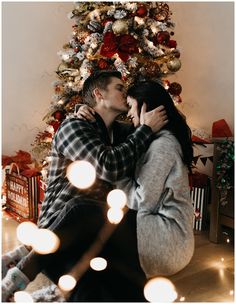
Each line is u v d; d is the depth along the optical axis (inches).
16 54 102.6
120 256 46.4
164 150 48.3
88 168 29.3
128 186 51.7
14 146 105.1
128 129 59.8
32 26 104.2
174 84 88.4
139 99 52.5
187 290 61.9
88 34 84.0
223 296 60.1
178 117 52.7
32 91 106.2
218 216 81.0
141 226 46.6
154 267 46.9
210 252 77.2
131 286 45.2
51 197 54.6
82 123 52.8
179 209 47.7
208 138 101.0
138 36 83.8
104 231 46.4
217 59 98.7
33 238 36.9
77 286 45.8
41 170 90.0
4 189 98.2
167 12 88.7
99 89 57.4
